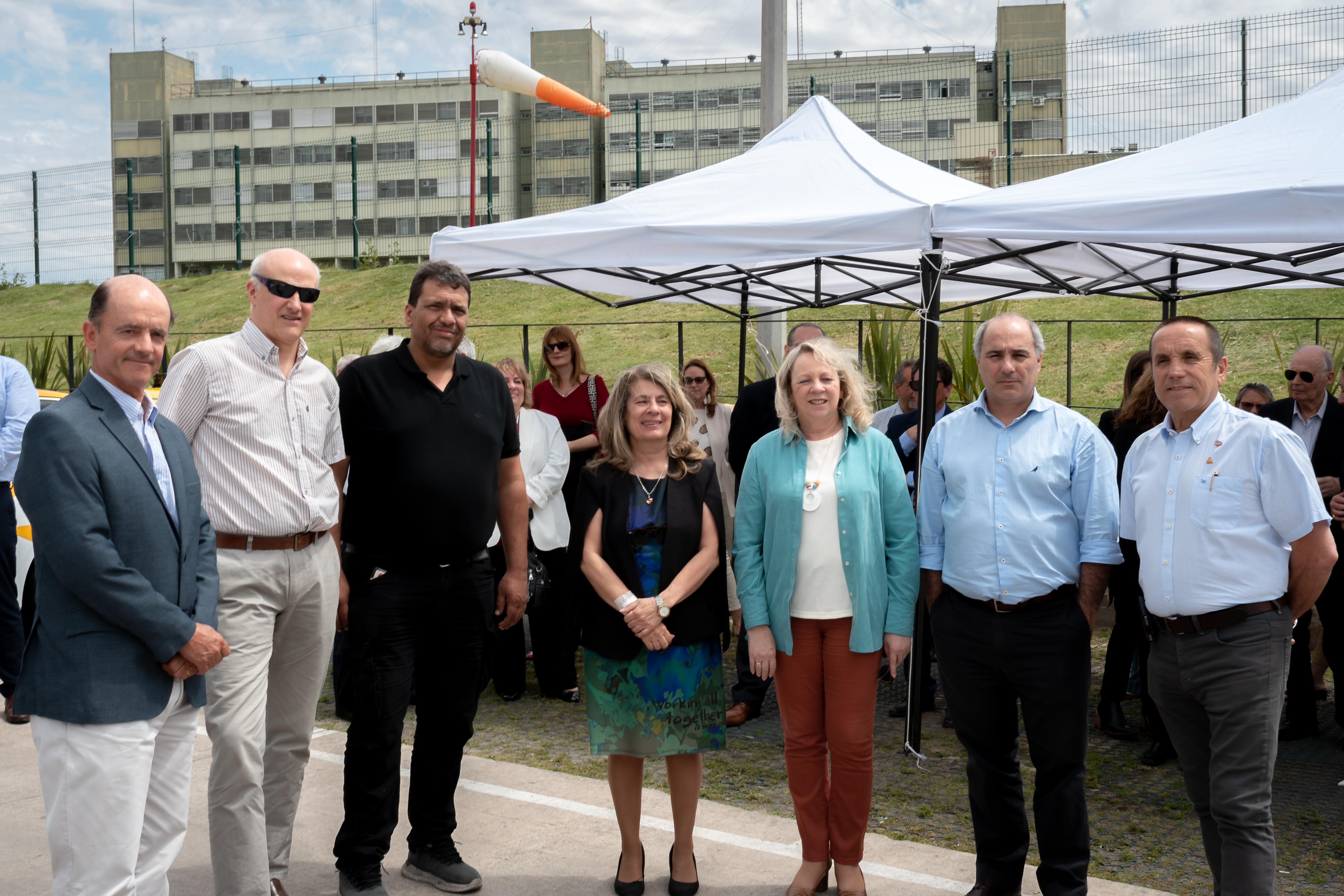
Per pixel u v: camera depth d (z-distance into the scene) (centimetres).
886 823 384
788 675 321
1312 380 505
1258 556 273
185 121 6862
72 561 234
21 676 246
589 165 6366
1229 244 442
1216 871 288
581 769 446
